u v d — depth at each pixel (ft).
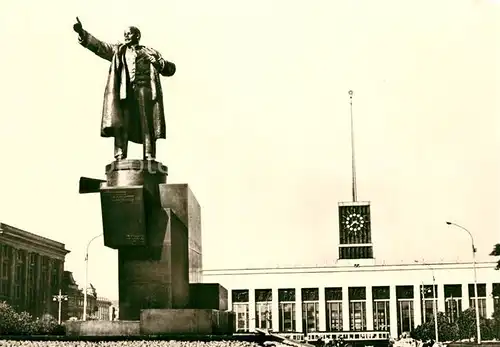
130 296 80.38
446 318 333.83
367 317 406.41
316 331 370.94
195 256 90.63
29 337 78.18
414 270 407.23
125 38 86.53
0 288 375.45
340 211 426.92
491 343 226.99
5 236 379.55
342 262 420.77
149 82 85.71
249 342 77.25
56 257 449.89
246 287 414.62
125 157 84.02
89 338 77.05
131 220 79.25
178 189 83.71
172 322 78.28
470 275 402.93
